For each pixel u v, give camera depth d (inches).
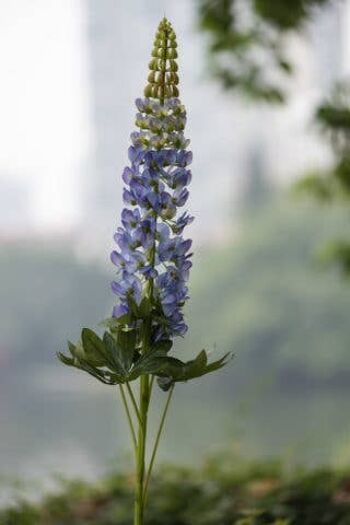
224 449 238.5
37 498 213.2
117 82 3137.3
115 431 1079.6
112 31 3152.1
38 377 1841.8
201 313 1786.4
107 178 3073.3
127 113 3115.2
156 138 93.1
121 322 91.0
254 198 2127.2
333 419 1080.2
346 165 249.3
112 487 218.7
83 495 216.8
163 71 94.3
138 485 92.4
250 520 146.1
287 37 270.8
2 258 2038.6
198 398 1434.5
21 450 844.0
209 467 221.1
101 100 3122.5
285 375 1659.7
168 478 213.8
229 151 2738.7
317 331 1667.1
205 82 278.5
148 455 609.3
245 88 273.4
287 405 1316.4
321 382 1649.9
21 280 2038.6
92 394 1524.4
